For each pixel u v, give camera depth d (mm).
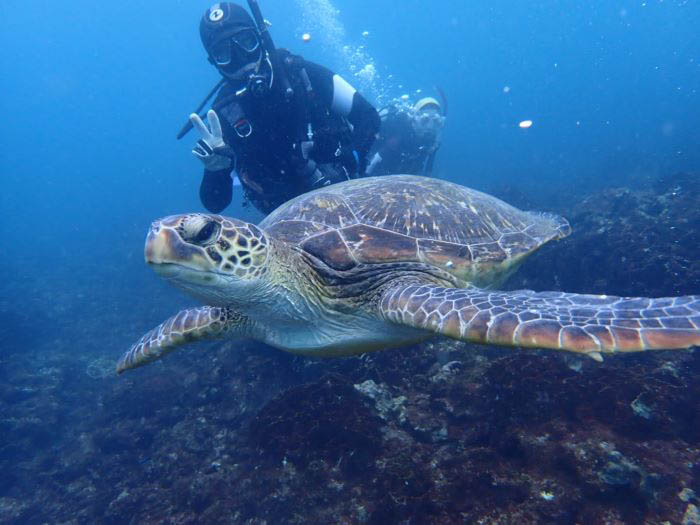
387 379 1355
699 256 1700
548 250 2045
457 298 828
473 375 1251
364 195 1110
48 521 1518
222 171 1496
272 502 1093
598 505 877
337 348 1039
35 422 2178
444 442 1142
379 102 6930
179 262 788
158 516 1246
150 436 1812
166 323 1039
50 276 5457
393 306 876
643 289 1668
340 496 1044
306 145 1528
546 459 948
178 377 2121
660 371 1152
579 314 735
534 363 1119
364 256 969
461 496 919
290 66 1505
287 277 904
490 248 1096
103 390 2469
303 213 1081
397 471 1004
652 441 969
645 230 2004
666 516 846
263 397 1681
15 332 3338
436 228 1067
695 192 2787
